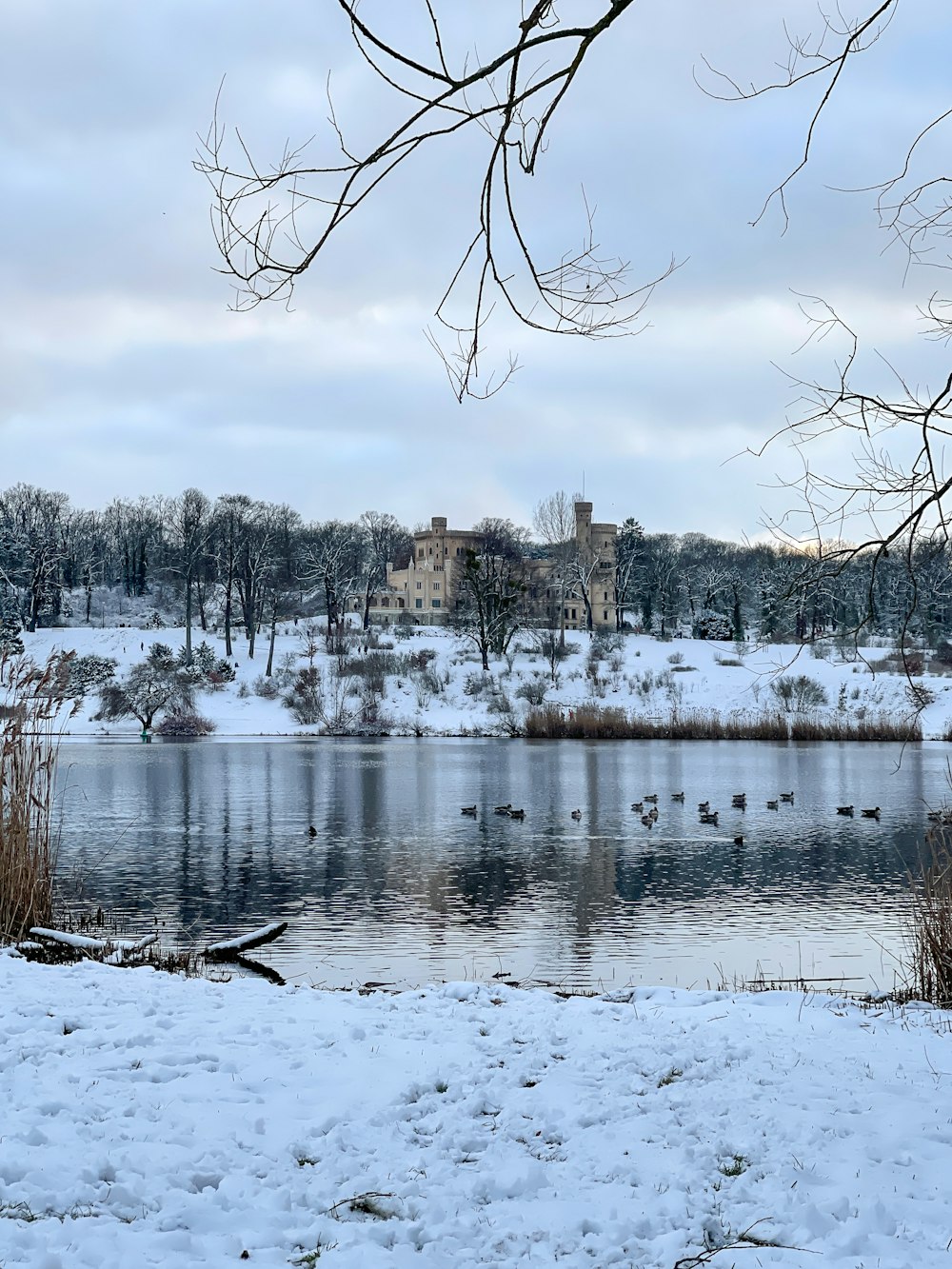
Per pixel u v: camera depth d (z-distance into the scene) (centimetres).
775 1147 714
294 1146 694
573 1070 872
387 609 13488
